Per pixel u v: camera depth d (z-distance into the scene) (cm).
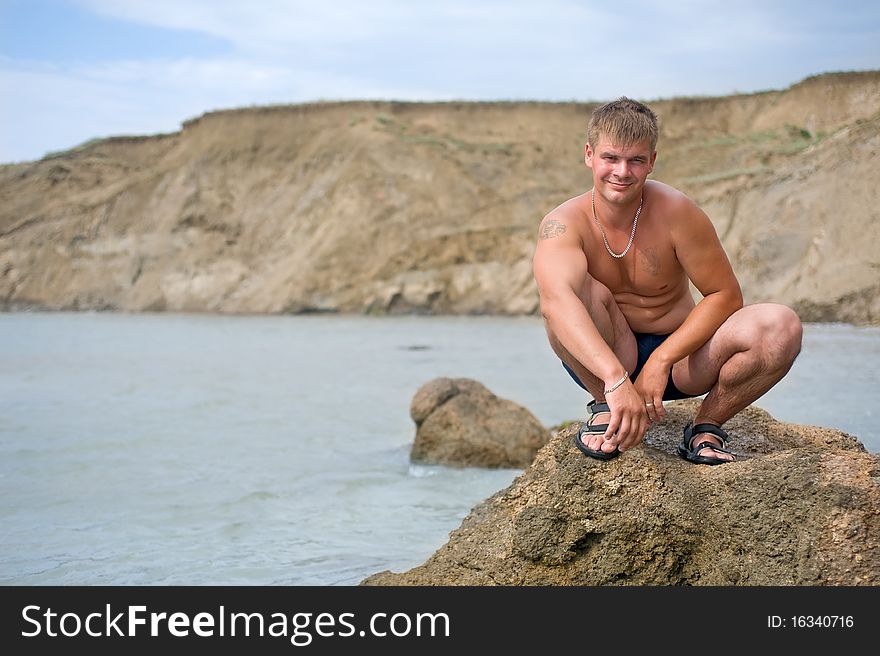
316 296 4784
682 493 407
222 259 5438
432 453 1000
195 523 759
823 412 1090
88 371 2145
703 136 5062
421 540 696
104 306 5522
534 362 2209
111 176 6494
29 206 6303
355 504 819
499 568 454
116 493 869
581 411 1338
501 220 4662
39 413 1438
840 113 4681
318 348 2745
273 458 1040
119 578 610
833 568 373
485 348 2653
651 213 406
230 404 1537
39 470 980
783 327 399
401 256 4631
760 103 5172
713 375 419
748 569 391
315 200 5394
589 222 412
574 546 424
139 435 1213
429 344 2828
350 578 601
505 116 5719
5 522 764
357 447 1109
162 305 5369
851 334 2439
